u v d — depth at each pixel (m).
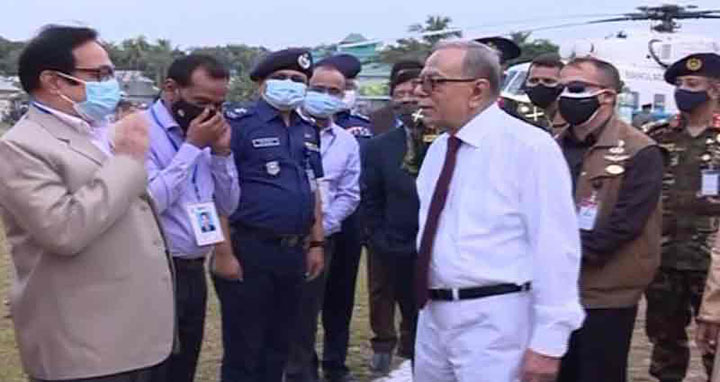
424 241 3.66
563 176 3.48
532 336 3.51
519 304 3.53
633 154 4.54
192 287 4.64
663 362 6.09
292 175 5.13
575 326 3.48
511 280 3.52
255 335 5.10
